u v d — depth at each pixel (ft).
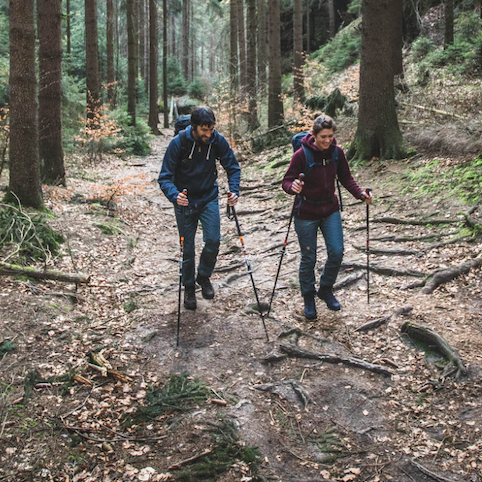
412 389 11.08
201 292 16.38
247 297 15.79
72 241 19.51
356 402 10.78
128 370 11.96
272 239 21.44
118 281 17.20
